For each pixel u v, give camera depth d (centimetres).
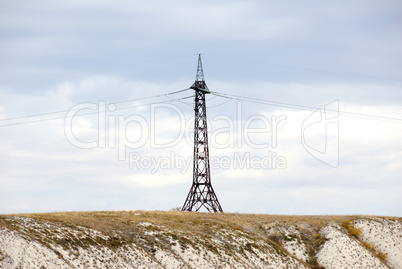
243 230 9512
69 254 6397
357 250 9456
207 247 8131
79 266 6278
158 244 7712
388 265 9381
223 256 8044
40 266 5925
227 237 8850
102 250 6850
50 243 6462
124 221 8331
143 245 7569
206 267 7581
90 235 7112
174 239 8012
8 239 6153
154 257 7350
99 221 8025
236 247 8569
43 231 6706
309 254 9338
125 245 7250
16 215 7306
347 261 9081
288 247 9419
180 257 7612
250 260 8325
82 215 8519
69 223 7362
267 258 8606
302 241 9675
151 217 9300
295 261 8912
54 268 6009
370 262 9212
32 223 6906
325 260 9088
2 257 5788
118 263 6738
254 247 8781
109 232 7544
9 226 6531
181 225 8894
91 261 6494
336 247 9375
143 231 8019
